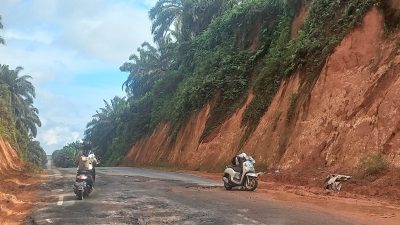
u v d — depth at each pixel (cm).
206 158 3130
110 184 1747
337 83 1920
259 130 2492
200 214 924
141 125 6338
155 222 843
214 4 5375
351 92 1792
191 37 5738
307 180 1554
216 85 3628
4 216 985
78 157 1345
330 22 2284
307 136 1898
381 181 1237
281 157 2058
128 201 1173
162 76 6450
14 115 6588
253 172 1442
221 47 4219
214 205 1062
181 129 4203
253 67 3328
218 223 815
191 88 4209
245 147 2550
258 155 2303
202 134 3434
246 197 1233
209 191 1427
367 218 845
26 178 2286
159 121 5478
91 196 1317
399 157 1321
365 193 1209
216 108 3434
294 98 2183
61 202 1193
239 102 3166
